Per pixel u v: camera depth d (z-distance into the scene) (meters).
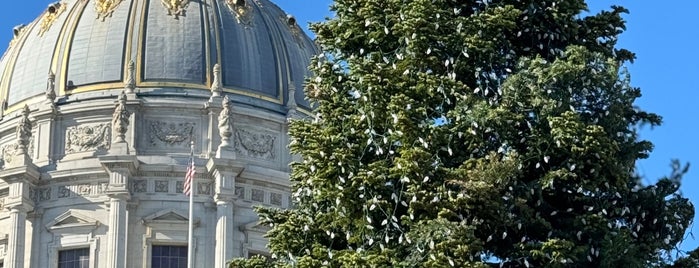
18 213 112.50
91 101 115.38
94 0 122.44
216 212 112.00
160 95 115.44
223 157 112.19
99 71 117.50
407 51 50.22
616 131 49.22
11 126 117.75
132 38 118.69
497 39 50.03
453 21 49.94
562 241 46.62
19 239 112.31
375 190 49.00
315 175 50.19
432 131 48.72
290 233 51.56
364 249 49.16
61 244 112.12
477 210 47.62
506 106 48.47
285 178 114.19
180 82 116.56
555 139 47.69
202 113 115.25
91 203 112.38
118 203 111.31
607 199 49.09
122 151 112.06
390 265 47.91
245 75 118.25
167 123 114.81
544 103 48.06
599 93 48.72
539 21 50.97
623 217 49.28
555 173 47.66
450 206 47.50
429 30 49.62
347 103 51.56
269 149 115.88
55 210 113.06
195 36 119.12
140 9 120.75
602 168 48.16
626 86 49.03
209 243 111.75
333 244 51.34
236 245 111.69
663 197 49.22
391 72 49.91
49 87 116.56
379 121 49.84
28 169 112.44
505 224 47.56
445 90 49.09
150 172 112.62
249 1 124.19
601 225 47.78
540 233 48.25
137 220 111.94
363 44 52.00
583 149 47.59
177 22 119.81
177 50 118.06
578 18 51.59
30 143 115.88
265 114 116.12
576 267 47.91
